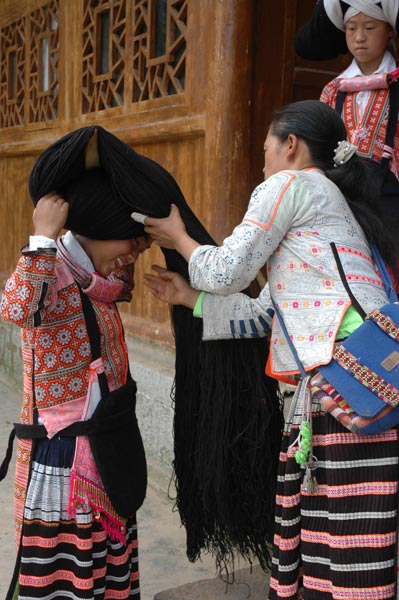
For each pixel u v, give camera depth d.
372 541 2.29
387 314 2.25
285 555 2.46
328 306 2.31
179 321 2.80
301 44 3.72
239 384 2.76
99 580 2.42
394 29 3.29
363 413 2.22
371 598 2.29
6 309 2.23
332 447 2.32
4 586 3.44
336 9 3.31
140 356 4.95
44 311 2.29
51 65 6.42
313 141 2.48
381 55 3.40
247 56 4.01
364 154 3.31
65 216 2.29
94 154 2.32
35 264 2.20
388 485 2.30
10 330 7.02
